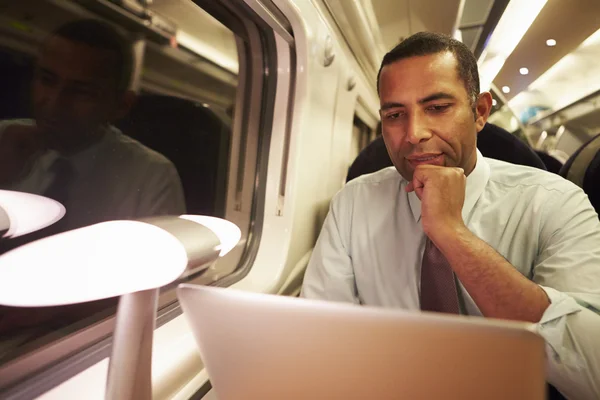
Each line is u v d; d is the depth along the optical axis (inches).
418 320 11.0
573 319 30.0
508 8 109.8
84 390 25.1
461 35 134.6
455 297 36.7
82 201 35.0
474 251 32.2
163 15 41.4
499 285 30.7
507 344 10.5
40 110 30.6
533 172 45.5
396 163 43.6
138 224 14.4
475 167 45.8
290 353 12.9
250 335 13.2
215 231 17.3
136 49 39.9
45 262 11.1
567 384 30.1
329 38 66.0
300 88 56.1
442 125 38.7
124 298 14.4
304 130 57.6
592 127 242.8
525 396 11.0
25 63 29.2
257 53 55.3
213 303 13.2
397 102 39.8
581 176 69.1
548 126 280.1
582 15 126.4
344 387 12.7
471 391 11.4
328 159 76.4
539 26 135.6
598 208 66.4
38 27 30.0
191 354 33.1
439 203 35.2
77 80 33.9
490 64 171.9
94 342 29.8
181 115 47.6
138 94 41.3
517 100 260.5
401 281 46.1
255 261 55.9
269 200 58.1
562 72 192.2
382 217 49.1
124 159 40.4
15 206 19.1
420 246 45.6
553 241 39.5
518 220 43.0
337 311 11.7
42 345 27.3
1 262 11.0
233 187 57.2
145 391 14.9
